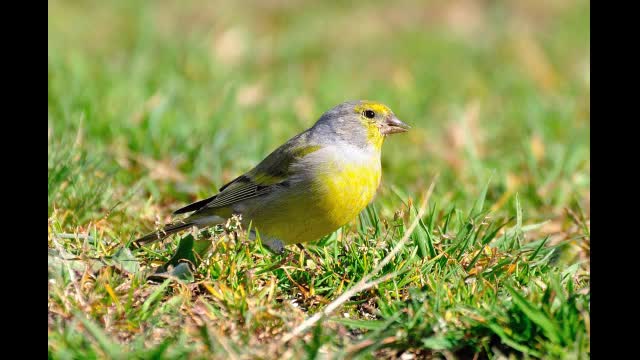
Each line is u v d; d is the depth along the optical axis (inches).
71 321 295.6
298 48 850.1
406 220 416.2
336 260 358.6
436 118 668.1
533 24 943.0
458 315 300.5
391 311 311.3
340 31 919.7
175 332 295.3
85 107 541.0
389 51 869.2
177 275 327.6
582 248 410.0
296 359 277.9
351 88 746.8
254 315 301.9
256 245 362.6
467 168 542.6
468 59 840.3
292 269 345.7
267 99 673.0
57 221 378.6
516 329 291.0
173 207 463.2
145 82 655.1
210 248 342.0
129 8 920.3
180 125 556.1
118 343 287.1
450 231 410.9
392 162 553.0
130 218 423.8
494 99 721.6
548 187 502.0
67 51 753.0
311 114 639.1
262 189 387.2
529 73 780.6
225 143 541.6
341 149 391.9
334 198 379.6
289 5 984.3
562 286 340.5
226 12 941.8
